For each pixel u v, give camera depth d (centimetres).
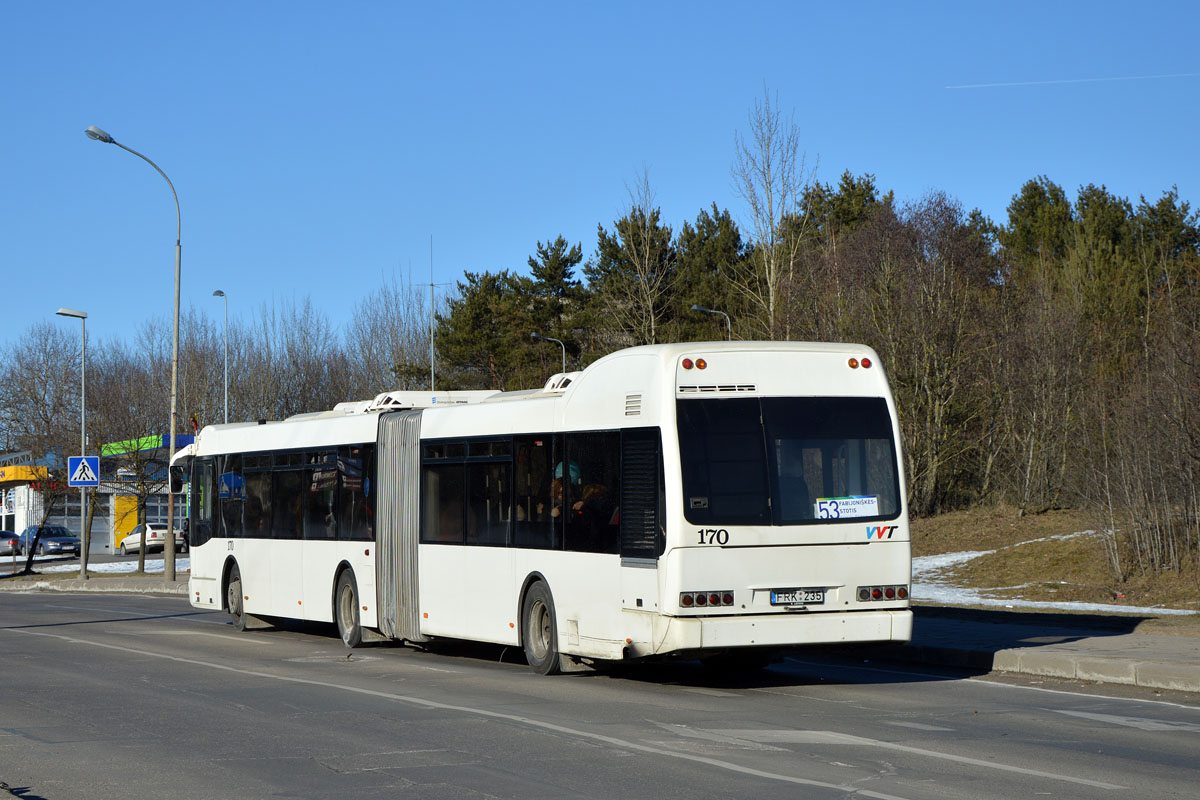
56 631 2234
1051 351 4112
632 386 1326
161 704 1235
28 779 863
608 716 1119
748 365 1302
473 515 1616
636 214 6181
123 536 6975
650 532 1276
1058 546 3059
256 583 2180
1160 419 2725
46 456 5278
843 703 1200
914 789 797
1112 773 846
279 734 1041
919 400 4288
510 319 6875
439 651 1811
